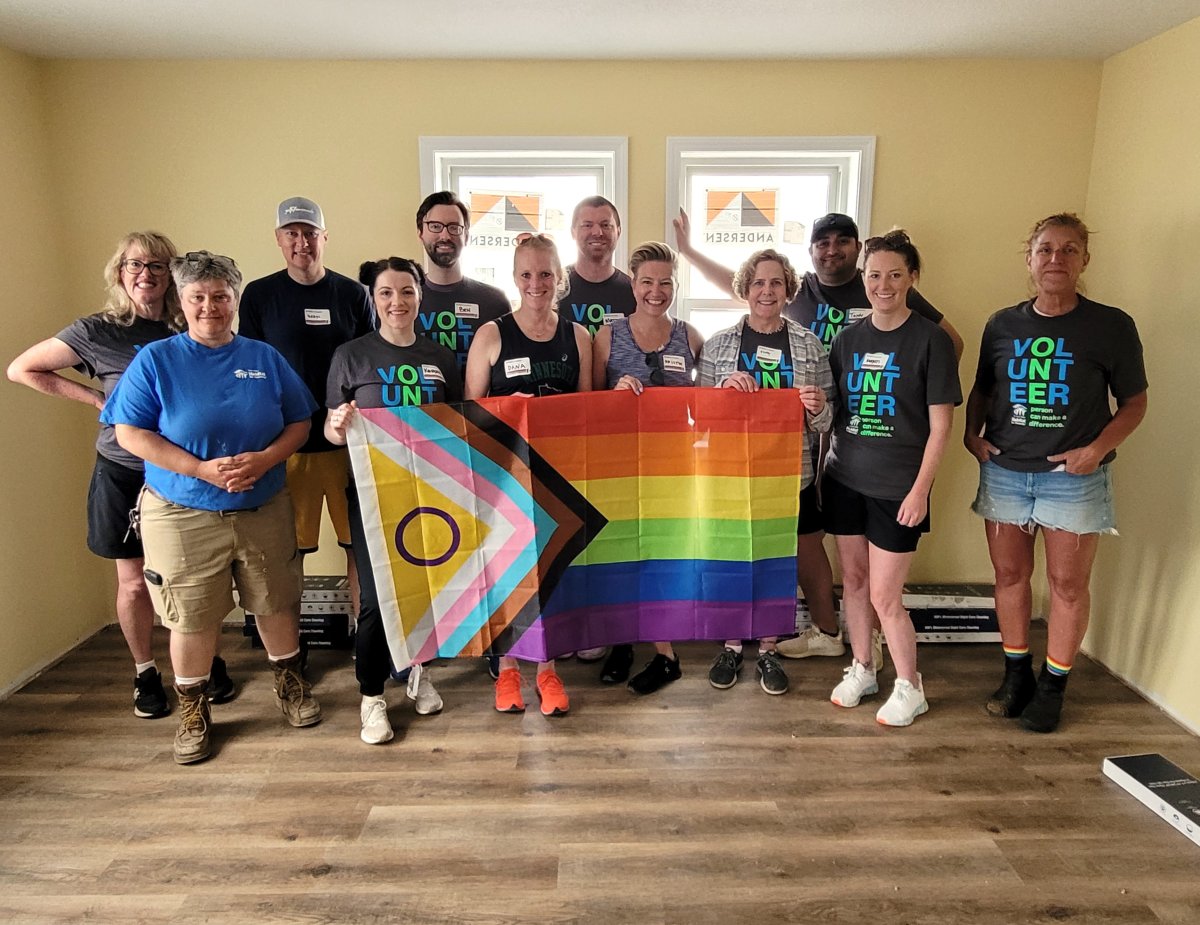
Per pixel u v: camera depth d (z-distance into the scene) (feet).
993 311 10.53
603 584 8.21
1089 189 10.21
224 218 10.20
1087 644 9.97
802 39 9.18
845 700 8.50
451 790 7.05
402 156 10.14
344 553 11.04
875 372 7.62
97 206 10.10
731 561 8.17
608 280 9.29
